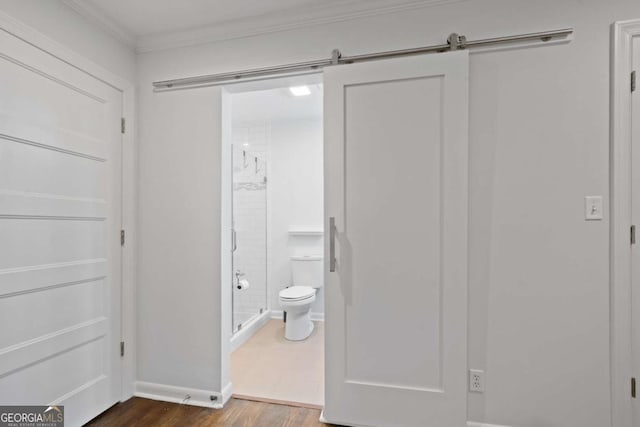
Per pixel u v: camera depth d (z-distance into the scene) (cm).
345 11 185
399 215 174
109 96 203
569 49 159
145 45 218
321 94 311
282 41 197
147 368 217
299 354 285
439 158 169
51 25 168
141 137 221
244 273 326
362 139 178
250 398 212
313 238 388
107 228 201
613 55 153
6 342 148
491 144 168
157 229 217
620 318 152
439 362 169
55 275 170
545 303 162
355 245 179
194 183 211
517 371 165
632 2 153
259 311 368
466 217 165
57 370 171
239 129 404
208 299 208
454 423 166
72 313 180
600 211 156
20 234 154
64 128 175
